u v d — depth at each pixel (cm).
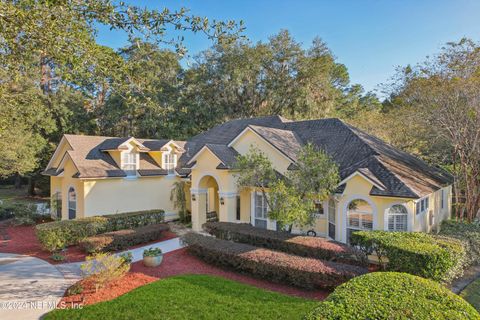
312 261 1148
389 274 759
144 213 2083
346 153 1966
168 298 980
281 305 932
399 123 2680
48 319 873
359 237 1338
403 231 1471
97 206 2155
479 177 2269
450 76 2059
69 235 1647
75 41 669
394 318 556
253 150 1700
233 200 2025
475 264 1455
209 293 1020
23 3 627
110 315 880
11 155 2712
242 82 4609
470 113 2072
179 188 2514
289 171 1689
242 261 1234
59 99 3772
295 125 2494
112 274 1105
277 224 1878
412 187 1505
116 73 741
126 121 4206
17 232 2123
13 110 1345
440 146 2666
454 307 595
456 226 1834
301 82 4619
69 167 2289
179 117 4231
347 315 570
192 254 1527
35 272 1312
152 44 771
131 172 2353
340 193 1598
